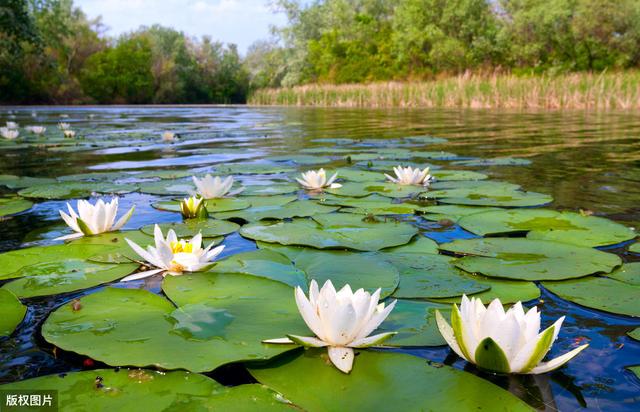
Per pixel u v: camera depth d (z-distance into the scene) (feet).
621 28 67.10
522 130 21.30
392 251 5.49
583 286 4.43
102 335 3.43
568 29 69.62
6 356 3.27
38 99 77.82
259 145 17.22
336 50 95.71
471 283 4.52
